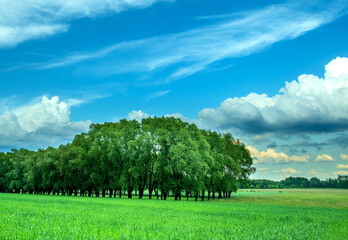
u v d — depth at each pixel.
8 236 12.49
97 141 74.94
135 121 75.38
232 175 77.75
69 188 92.00
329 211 38.97
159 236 13.50
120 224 17.69
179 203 50.69
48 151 94.94
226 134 84.88
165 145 65.50
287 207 47.44
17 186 107.06
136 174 65.38
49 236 12.61
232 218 24.59
